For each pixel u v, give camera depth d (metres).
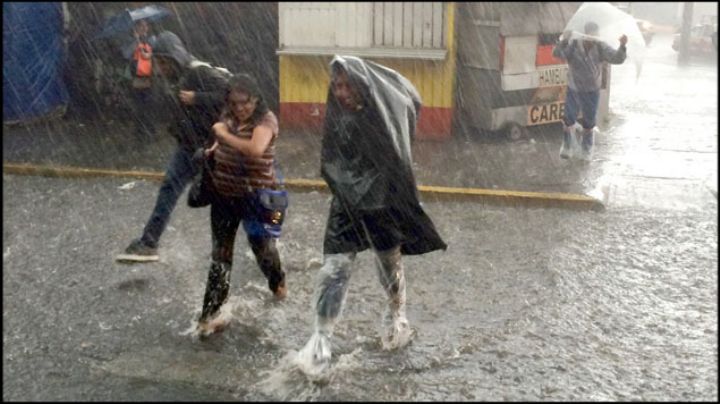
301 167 9.17
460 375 4.53
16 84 11.27
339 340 4.93
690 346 4.91
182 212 7.58
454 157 9.66
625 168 9.12
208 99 5.56
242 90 4.78
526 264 6.28
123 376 4.50
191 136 5.80
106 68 11.55
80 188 8.52
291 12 10.39
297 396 4.28
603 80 10.99
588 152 9.41
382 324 4.94
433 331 5.09
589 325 5.20
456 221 7.44
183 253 6.51
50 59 11.64
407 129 4.47
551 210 7.77
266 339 4.96
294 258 6.39
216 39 11.73
